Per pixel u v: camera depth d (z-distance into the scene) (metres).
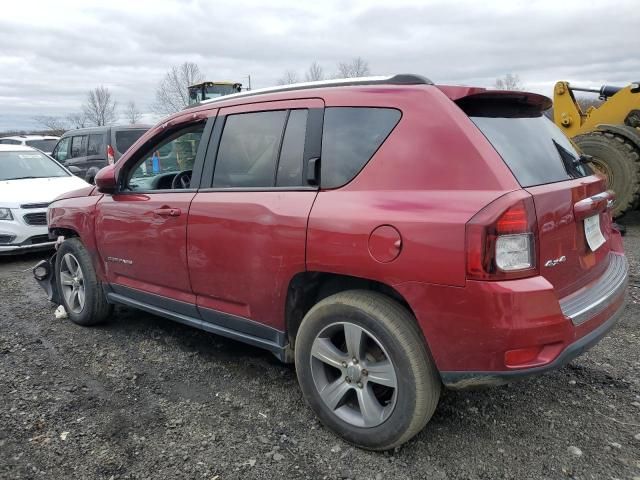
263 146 3.11
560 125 9.44
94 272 4.36
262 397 3.28
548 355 2.29
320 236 2.65
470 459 2.62
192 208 3.34
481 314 2.21
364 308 2.55
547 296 2.24
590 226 2.80
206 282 3.33
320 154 2.82
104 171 4.00
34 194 7.40
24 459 2.69
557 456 2.62
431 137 2.46
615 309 2.72
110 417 3.07
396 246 2.39
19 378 3.59
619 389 3.24
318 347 2.79
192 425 2.98
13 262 7.29
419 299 2.36
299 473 2.55
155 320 4.73
